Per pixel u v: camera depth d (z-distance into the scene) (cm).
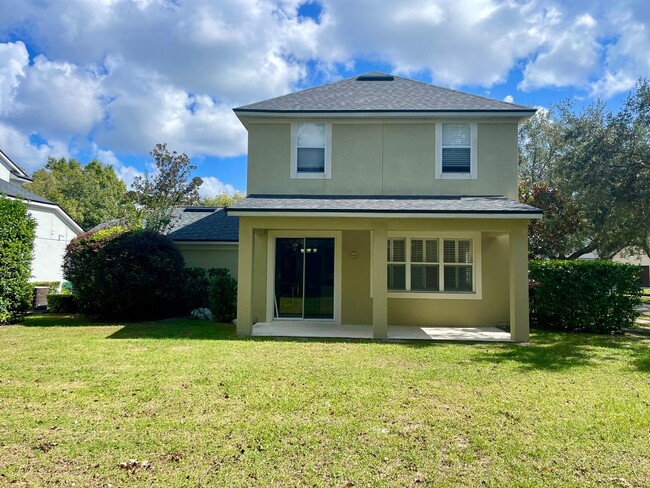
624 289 1184
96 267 1310
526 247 1053
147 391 612
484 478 381
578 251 2394
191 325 1267
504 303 1277
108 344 958
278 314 1359
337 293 1316
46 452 422
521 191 2041
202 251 1736
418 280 1299
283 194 1277
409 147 1270
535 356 870
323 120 1284
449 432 480
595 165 1723
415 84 1477
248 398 586
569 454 430
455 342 1028
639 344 1021
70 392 606
